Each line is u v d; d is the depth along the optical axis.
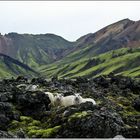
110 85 88.62
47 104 49.16
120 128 34.69
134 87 86.06
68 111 39.81
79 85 85.56
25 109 46.84
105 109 39.97
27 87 69.38
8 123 41.38
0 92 54.88
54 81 89.44
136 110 59.19
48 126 39.75
